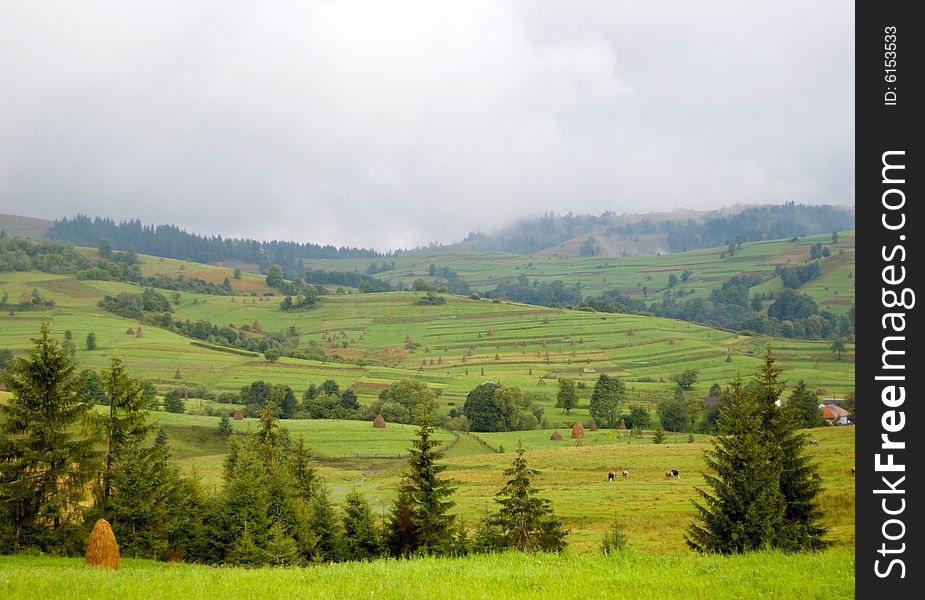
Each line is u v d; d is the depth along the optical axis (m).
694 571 22.14
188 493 60.00
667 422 184.00
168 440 148.62
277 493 59.47
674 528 63.97
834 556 25.09
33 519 47.72
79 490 50.09
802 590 19.16
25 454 47.47
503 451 152.38
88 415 51.94
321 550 58.53
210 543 56.97
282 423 172.25
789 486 43.41
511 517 54.28
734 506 38.78
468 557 26.94
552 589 18.58
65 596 17.62
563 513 78.31
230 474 71.00
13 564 37.47
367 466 138.25
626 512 77.06
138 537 51.09
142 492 51.91
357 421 180.00
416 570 21.75
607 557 25.61
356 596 17.36
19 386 48.88
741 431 39.91
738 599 18.05
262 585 19.20
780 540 38.06
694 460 119.75
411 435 162.62
